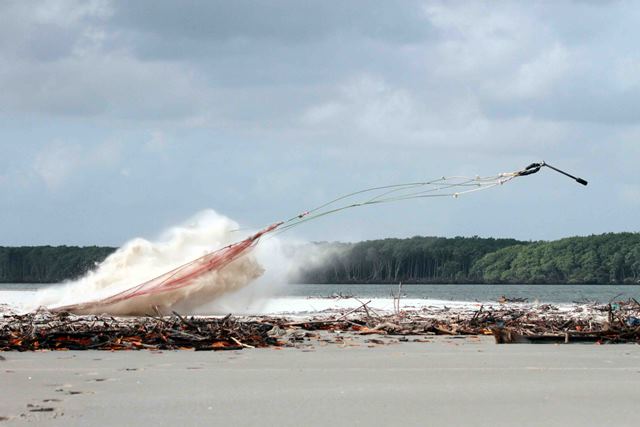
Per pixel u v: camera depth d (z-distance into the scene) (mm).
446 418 39375
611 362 61156
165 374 54219
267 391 47000
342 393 46312
